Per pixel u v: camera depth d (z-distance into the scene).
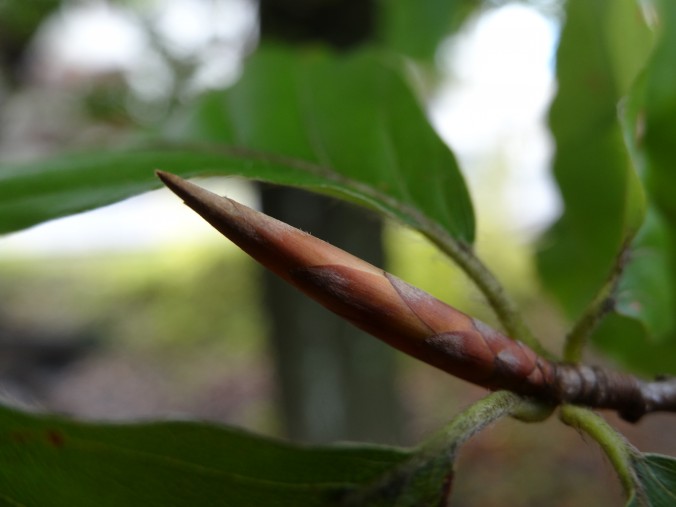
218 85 0.07
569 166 0.07
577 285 0.08
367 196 0.05
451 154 0.05
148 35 0.20
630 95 0.05
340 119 0.06
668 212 0.05
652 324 0.05
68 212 0.05
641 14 0.05
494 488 0.23
